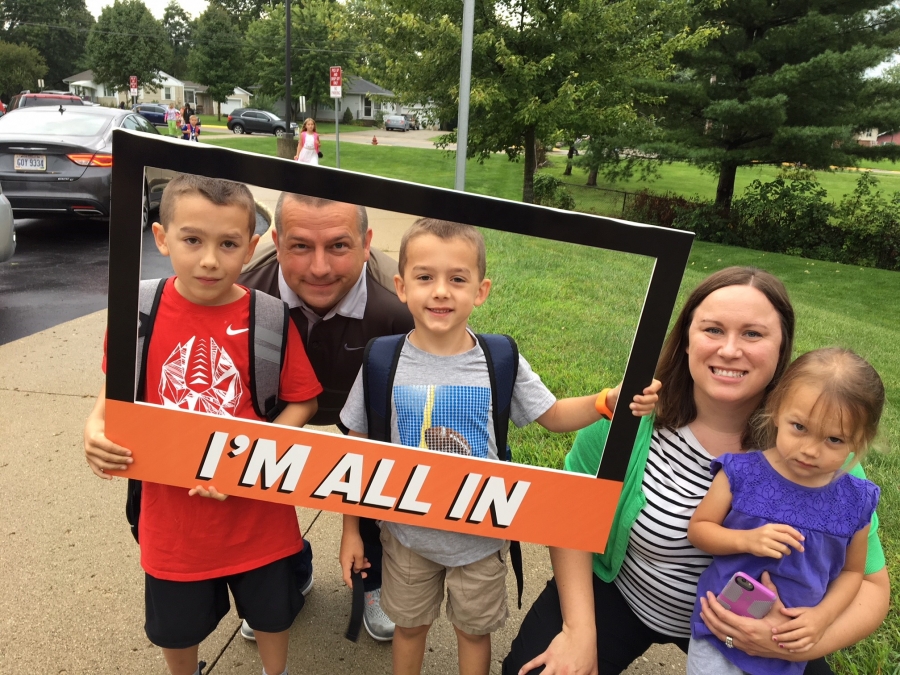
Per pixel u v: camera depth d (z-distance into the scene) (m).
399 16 11.66
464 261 1.53
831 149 14.02
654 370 1.49
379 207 1.42
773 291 1.49
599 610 1.81
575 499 1.59
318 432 1.56
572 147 17.30
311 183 1.42
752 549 1.39
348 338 1.99
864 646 2.10
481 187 14.44
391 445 1.57
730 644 1.46
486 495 1.60
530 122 11.62
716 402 1.59
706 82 15.19
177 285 1.60
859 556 1.46
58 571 2.39
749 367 1.48
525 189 13.21
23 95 27.53
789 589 1.42
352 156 23.67
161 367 1.61
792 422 1.37
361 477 1.59
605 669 1.80
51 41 80.25
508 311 1.66
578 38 11.55
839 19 14.16
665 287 1.43
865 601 1.49
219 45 62.69
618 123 12.50
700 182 26.86
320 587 2.40
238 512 1.67
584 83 11.73
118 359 1.56
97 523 2.66
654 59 11.99
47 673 1.99
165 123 39.12
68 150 7.12
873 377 1.33
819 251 13.77
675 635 1.73
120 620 2.19
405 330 2.00
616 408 1.53
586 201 16.33
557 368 1.67
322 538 2.68
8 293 5.74
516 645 1.76
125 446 1.61
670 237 1.40
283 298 1.93
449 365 1.64
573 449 1.74
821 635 1.41
